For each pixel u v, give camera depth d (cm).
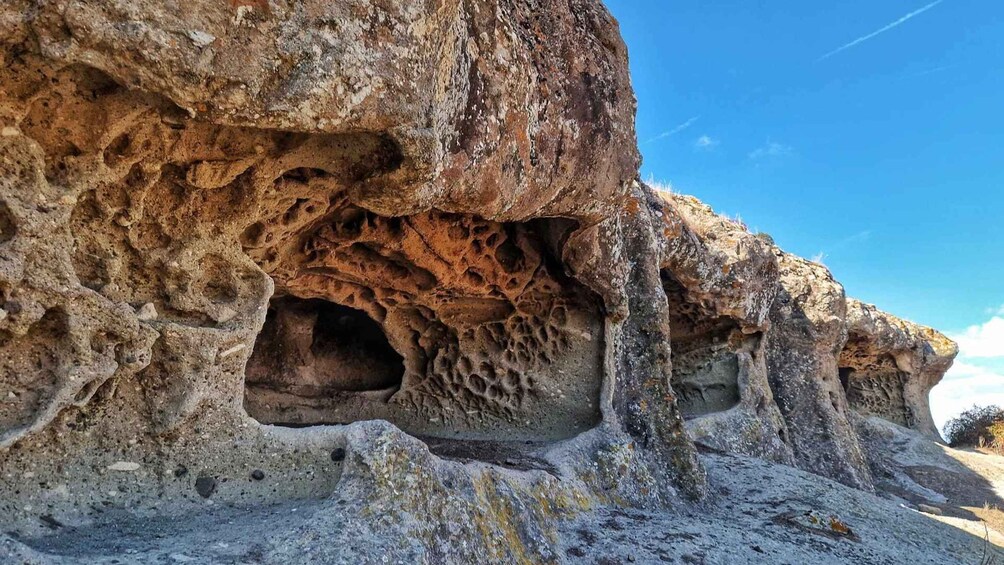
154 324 259
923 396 1459
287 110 217
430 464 297
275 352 530
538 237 502
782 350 1001
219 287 294
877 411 1423
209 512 258
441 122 277
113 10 183
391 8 236
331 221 385
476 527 295
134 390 257
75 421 240
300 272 428
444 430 555
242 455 279
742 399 831
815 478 702
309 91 218
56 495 230
